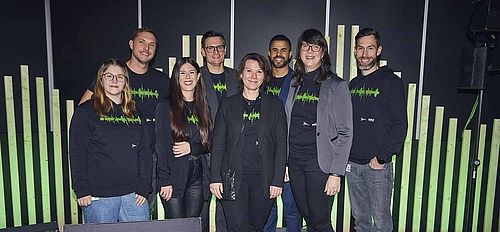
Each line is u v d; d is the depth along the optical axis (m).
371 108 2.40
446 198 3.21
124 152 2.07
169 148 2.19
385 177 2.46
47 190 3.31
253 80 2.12
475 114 3.26
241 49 3.37
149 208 2.37
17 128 3.31
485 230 3.24
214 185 2.20
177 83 2.18
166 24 3.37
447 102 3.30
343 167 2.26
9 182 3.27
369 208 2.57
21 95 3.31
